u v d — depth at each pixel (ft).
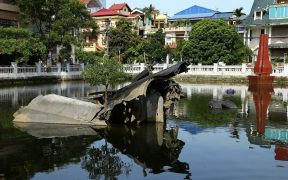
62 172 29.25
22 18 124.98
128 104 47.80
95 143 38.19
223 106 63.10
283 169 29.66
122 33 170.09
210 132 43.57
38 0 118.73
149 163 31.65
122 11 216.74
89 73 49.14
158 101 49.19
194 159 32.65
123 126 46.52
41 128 44.65
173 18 221.66
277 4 162.91
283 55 162.71
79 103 49.01
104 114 46.65
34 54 116.26
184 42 149.38
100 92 52.31
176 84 52.01
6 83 106.73
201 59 137.69
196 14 217.97
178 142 38.65
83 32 137.08
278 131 44.09
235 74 127.03
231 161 31.81
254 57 166.09
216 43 136.05
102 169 29.96
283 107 64.44
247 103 69.97
